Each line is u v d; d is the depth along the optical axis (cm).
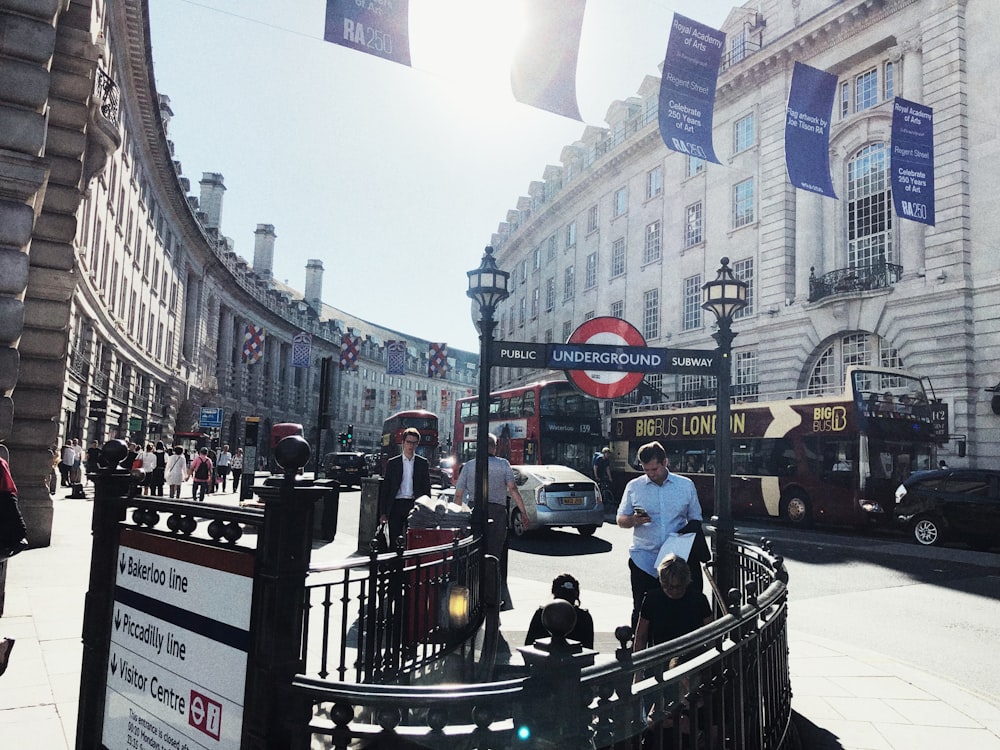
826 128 1413
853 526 1833
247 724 219
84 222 2320
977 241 2227
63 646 555
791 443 1902
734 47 3275
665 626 438
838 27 2683
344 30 797
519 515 1495
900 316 2400
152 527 278
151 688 265
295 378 8356
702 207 3403
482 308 762
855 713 477
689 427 2244
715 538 698
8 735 385
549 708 192
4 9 834
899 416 1786
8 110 831
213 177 5994
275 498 221
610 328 764
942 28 2345
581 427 2464
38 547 1052
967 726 452
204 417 3116
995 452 2122
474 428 2958
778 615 387
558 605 196
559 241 4900
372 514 1159
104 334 2962
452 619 562
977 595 930
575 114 897
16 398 1051
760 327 2945
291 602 220
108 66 2477
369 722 357
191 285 5334
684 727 284
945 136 2311
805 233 2822
